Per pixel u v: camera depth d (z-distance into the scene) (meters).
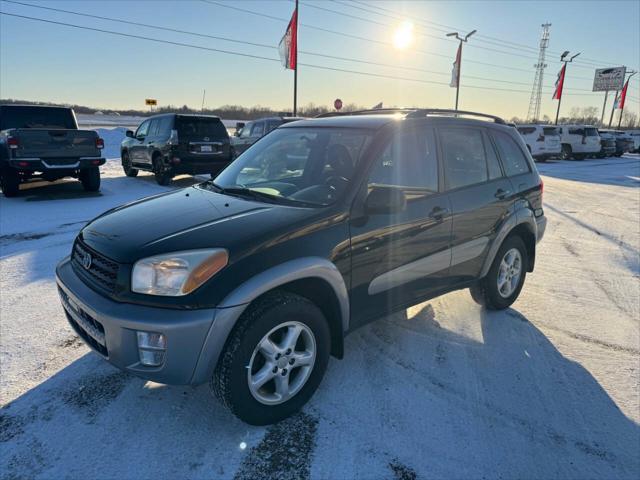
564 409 2.83
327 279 2.62
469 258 3.71
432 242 3.31
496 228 3.89
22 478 2.18
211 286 2.24
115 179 13.15
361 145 3.05
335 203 2.77
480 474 2.29
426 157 3.36
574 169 20.44
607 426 2.69
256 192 3.11
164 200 3.17
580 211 9.75
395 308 3.21
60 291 2.79
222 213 2.72
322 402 2.82
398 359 3.35
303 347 2.71
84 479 2.19
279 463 2.32
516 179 4.17
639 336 3.85
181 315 2.18
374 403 2.83
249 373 2.40
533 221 4.27
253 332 2.36
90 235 2.72
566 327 3.98
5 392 2.82
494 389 3.02
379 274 2.98
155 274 2.24
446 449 2.46
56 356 3.25
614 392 3.03
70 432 2.50
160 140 11.37
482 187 3.76
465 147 3.72
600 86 57.31
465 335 3.77
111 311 2.25
